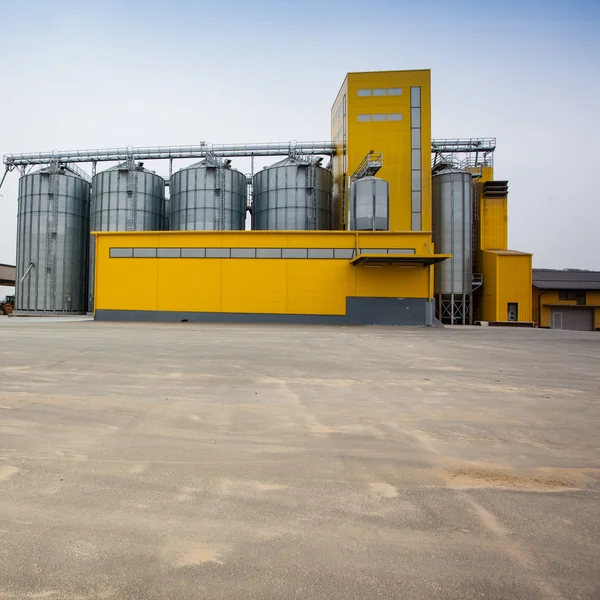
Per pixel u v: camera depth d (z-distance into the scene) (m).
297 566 2.15
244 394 6.05
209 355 10.23
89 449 3.79
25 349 10.92
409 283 27.31
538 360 10.55
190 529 2.48
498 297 34.22
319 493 2.99
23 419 4.68
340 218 37.12
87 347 11.53
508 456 3.77
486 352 12.30
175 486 3.06
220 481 3.16
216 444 3.97
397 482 3.20
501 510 2.77
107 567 2.12
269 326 24.05
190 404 5.42
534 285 36.81
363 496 2.95
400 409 5.35
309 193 35.81
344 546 2.33
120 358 9.42
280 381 7.07
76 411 5.03
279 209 35.84
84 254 39.94
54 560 2.17
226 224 36.50
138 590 1.96
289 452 3.79
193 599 1.90
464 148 39.53
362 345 13.67
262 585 2.00
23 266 38.12
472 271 37.50
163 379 7.05
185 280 27.55
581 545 2.37
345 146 35.50
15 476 3.19
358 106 34.84
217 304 27.39
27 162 39.75
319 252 27.41
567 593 1.98
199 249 27.61
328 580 2.04
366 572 2.11
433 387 6.79
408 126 34.59
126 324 23.89
